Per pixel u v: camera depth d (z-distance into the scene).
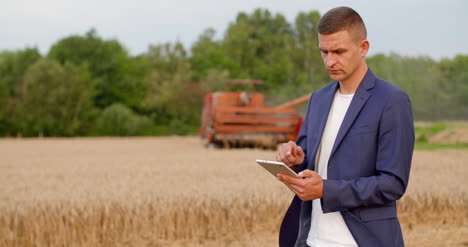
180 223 6.11
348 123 2.32
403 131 2.24
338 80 2.36
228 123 17.16
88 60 60.09
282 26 77.88
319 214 2.46
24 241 5.71
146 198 6.15
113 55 61.34
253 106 17.83
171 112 55.38
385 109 2.25
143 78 61.53
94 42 60.53
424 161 10.33
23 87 48.88
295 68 71.62
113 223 5.95
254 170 8.92
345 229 2.36
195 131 51.06
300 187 2.20
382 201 2.23
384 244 2.25
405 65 35.81
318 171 2.52
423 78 34.97
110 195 6.19
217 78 54.91
